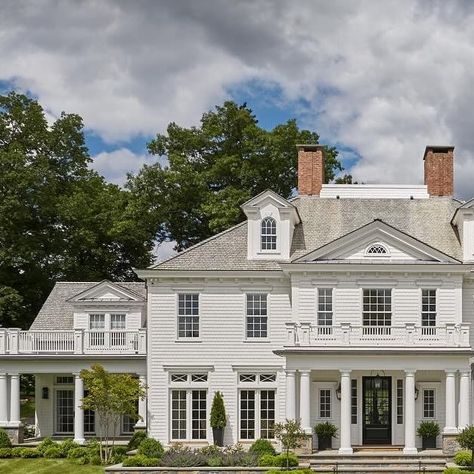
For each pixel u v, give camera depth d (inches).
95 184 2942.9
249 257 1931.6
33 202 2640.3
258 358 1905.8
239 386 1900.8
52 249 2733.8
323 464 1663.4
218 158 2869.1
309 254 1868.8
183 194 2837.1
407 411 1763.0
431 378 1872.5
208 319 1918.1
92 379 1758.1
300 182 2112.5
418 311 1867.6
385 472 1604.3
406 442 1754.4
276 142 2819.9
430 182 2096.5
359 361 1775.3
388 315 1872.5
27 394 2819.9
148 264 2965.1
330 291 1879.9
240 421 1897.1
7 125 2746.1
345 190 2105.1
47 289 2711.6
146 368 1934.1
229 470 1589.6
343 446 1739.7
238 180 2864.2
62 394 2064.5
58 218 2743.6
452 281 1872.5
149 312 1925.4
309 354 1770.4
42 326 2073.1
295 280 1881.2
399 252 1887.3
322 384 1875.0
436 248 1907.0
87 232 2726.4
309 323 1823.3
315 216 2034.9
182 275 1913.1
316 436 1824.6
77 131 2847.0
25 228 2711.6
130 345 1958.7
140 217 2837.1
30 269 2682.1
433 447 1822.1
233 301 1921.8
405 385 1819.6
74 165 2861.7
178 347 1916.8
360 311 1868.8
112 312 2022.6
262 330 1916.8
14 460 1766.7
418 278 1875.0
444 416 1859.0
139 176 2869.1
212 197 2760.8
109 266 2896.2
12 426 1923.0
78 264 2780.5
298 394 1829.5
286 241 1932.8
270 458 1633.9
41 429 2048.5
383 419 1863.9
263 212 1942.7
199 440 1895.9
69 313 2097.7
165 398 1905.8
